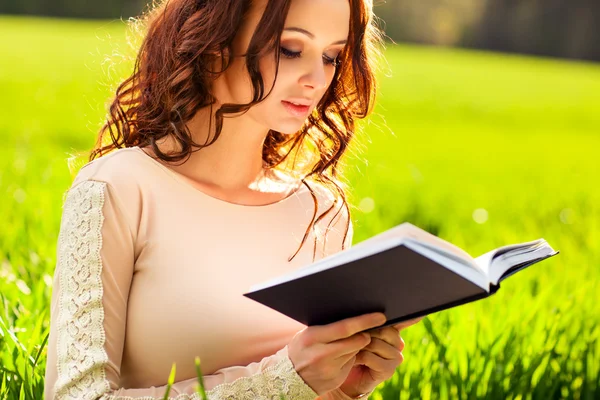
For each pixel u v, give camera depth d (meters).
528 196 13.77
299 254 3.34
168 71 3.22
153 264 3.09
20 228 7.44
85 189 3.06
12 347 4.48
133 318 3.10
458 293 2.65
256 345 3.17
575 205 12.91
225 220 3.21
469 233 9.74
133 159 3.15
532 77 45.97
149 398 2.95
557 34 77.50
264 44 2.98
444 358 4.90
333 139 3.62
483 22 77.31
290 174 3.71
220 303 3.12
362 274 2.62
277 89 3.06
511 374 5.09
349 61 3.42
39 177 11.21
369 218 9.34
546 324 5.51
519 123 28.02
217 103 3.23
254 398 2.94
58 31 46.22
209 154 3.26
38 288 5.48
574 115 31.34
